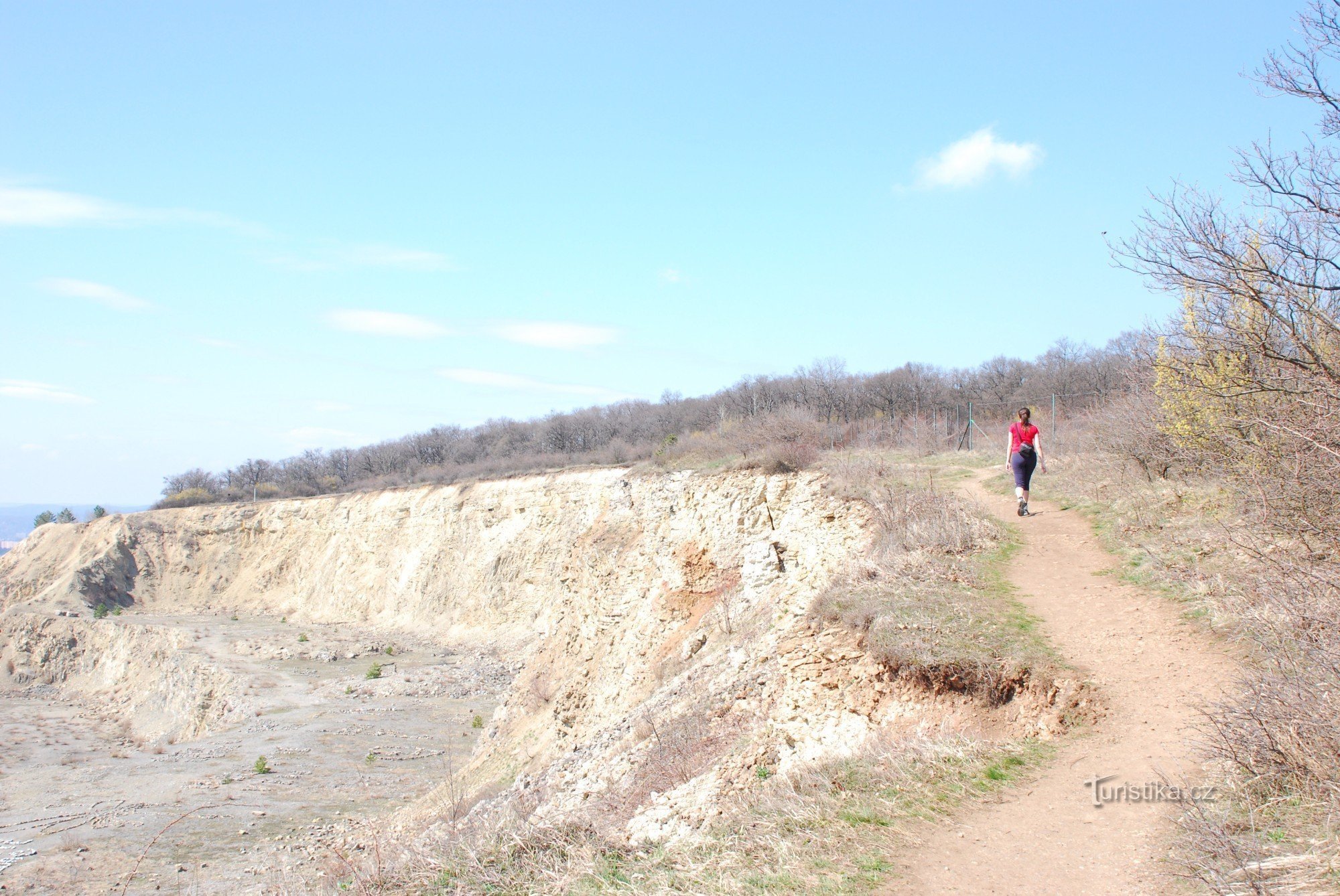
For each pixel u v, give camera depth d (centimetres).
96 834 2622
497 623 5812
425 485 7394
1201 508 1364
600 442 7725
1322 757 621
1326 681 674
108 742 4925
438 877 862
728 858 729
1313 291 927
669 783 1238
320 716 4119
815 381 5762
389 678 4850
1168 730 814
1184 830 627
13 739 4947
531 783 1939
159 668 6119
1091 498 1672
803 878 653
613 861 817
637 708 2041
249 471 11062
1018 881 607
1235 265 934
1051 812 710
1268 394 1045
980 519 1578
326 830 2550
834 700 1087
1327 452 872
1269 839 574
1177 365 1316
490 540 6281
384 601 6819
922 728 954
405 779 3128
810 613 1260
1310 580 861
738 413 5622
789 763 1062
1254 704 695
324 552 7862
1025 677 966
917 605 1170
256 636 6412
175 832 2608
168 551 8975
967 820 715
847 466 2206
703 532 2581
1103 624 1084
